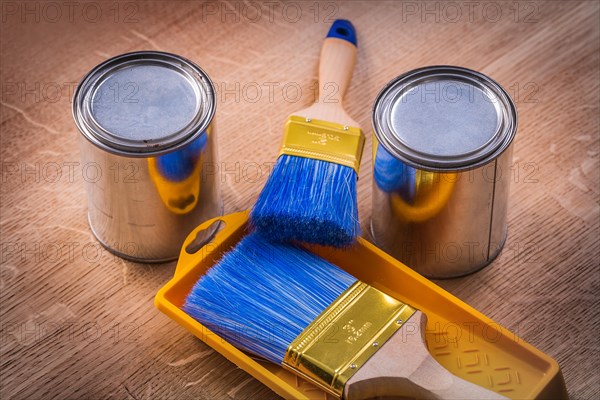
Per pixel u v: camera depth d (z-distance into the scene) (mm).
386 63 2240
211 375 1813
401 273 1823
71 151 2113
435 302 1811
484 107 1818
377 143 1812
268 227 1813
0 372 1813
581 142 2105
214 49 2273
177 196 1872
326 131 1872
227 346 1703
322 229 1780
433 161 1732
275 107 2184
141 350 1845
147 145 1759
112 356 1836
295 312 1737
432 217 1834
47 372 1814
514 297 1909
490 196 1813
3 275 1938
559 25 2287
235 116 2168
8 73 2227
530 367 1732
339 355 1670
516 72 2217
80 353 1839
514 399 1695
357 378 1640
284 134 1889
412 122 1798
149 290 1934
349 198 1812
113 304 1911
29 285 1929
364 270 1873
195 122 1805
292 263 1810
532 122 2139
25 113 2160
